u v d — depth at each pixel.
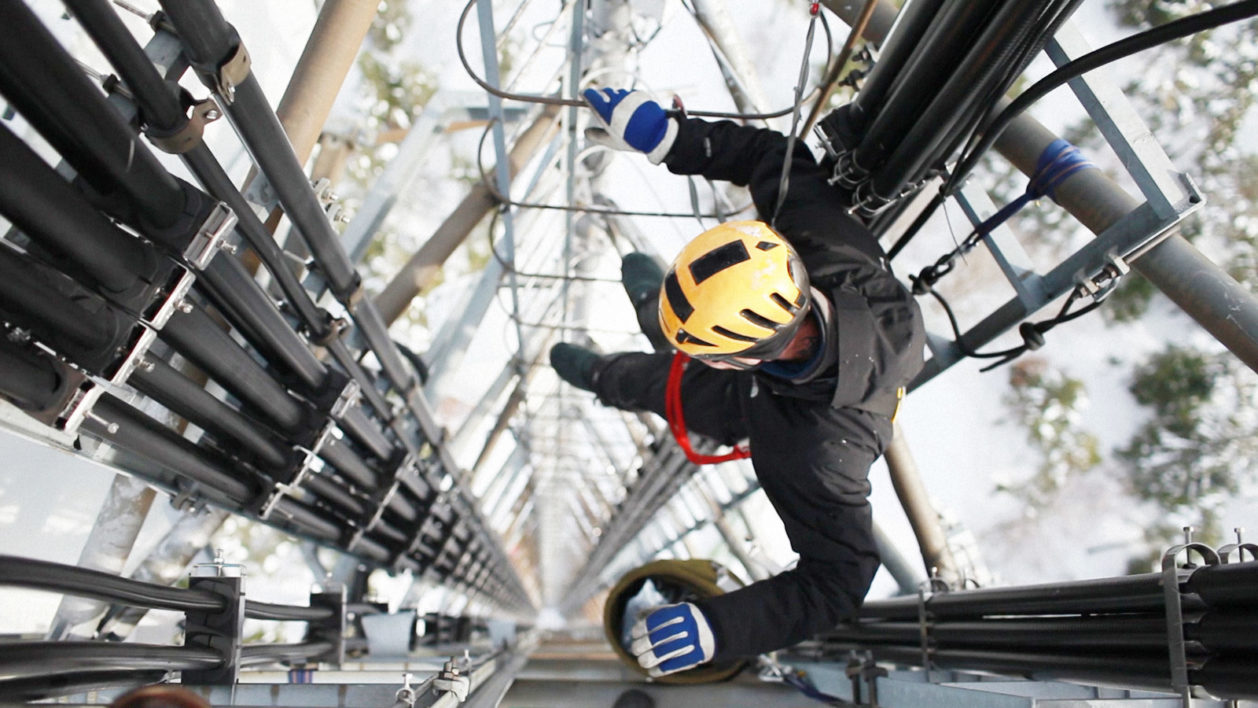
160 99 1.68
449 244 4.86
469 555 9.65
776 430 2.65
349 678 2.48
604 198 5.70
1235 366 11.89
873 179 2.81
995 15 2.12
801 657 4.99
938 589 3.70
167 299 1.82
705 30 3.76
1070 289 2.82
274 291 3.24
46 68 1.30
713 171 2.92
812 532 2.67
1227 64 10.58
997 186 10.58
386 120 12.23
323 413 3.10
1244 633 1.78
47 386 1.58
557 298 7.04
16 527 3.20
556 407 9.83
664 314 2.34
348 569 6.25
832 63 3.00
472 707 2.42
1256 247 10.51
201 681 2.12
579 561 28.98
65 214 1.45
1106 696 2.50
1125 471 12.55
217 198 2.08
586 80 4.06
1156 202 2.41
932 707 2.59
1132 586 2.17
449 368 5.75
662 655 2.58
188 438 2.79
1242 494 11.77
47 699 1.58
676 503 12.20
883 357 2.45
